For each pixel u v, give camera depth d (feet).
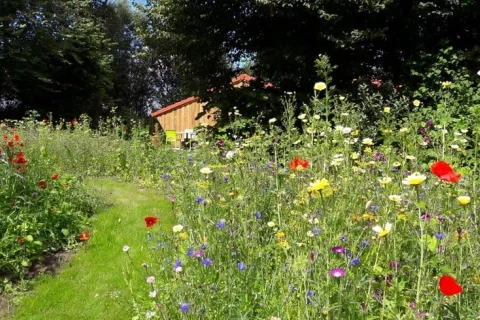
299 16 34.01
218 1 35.86
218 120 36.99
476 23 33.27
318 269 8.20
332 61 34.53
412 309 7.34
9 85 72.90
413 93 30.83
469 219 9.26
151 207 21.77
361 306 7.88
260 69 36.91
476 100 25.77
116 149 32.68
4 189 16.58
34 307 13.01
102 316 12.29
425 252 8.70
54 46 75.15
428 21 33.22
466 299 7.85
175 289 9.83
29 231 16.12
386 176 11.53
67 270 15.26
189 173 16.84
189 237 11.82
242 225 11.77
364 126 21.45
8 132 32.45
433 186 10.34
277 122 34.19
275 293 9.36
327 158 13.01
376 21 33.65
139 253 16.17
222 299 9.27
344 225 9.73
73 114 80.84
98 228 18.92
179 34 37.81
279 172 13.57
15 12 72.49
